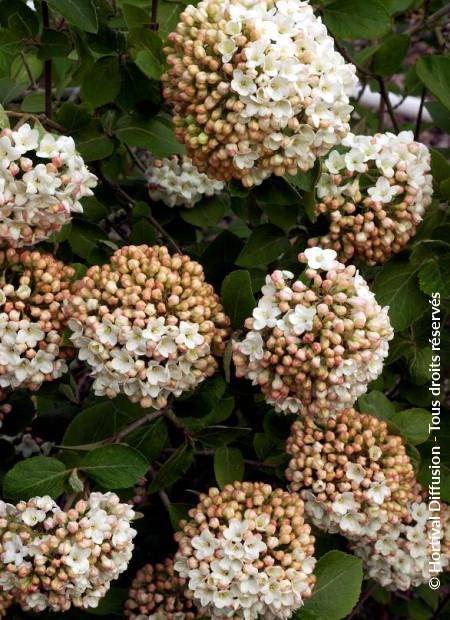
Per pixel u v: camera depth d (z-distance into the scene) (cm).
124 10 114
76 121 117
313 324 104
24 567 103
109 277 105
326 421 109
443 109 126
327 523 110
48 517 105
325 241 112
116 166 123
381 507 109
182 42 107
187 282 106
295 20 107
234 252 117
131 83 117
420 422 113
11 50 115
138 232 119
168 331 104
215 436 112
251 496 108
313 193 111
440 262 112
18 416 114
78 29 118
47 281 106
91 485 116
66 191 104
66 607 104
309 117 106
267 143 107
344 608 108
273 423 113
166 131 118
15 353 105
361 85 143
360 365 104
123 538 105
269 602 104
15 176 105
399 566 112
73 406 119
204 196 122
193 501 122
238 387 112
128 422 115
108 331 104
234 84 105
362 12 115
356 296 105
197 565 106
